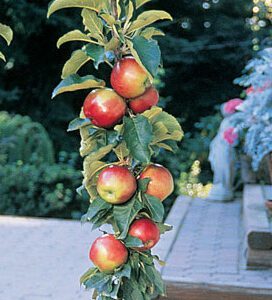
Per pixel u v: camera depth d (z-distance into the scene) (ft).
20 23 33.27
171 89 36.73
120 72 4.69
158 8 36.96
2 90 34.42
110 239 4.89
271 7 20.04
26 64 34.68
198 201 21.12
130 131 4.69
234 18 36.68
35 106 35.19
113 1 4.79
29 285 13.99
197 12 36.78
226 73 36.63
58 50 34.91
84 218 5.03
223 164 20.88
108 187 4.73
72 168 26.25
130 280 5.01
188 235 15.90
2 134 25.35
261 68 13.64
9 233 19.45
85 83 4.88
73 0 4.70
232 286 10.46
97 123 4.83
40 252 17.04
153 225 4.91
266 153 13.16
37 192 24.49
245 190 17.72
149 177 4.90
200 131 36.50
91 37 4.93
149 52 4.51
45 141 26.09
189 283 10.57
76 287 13.91
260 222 13.35
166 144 5.14
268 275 12.19
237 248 14.43
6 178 24.16
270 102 13.20
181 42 36.32
